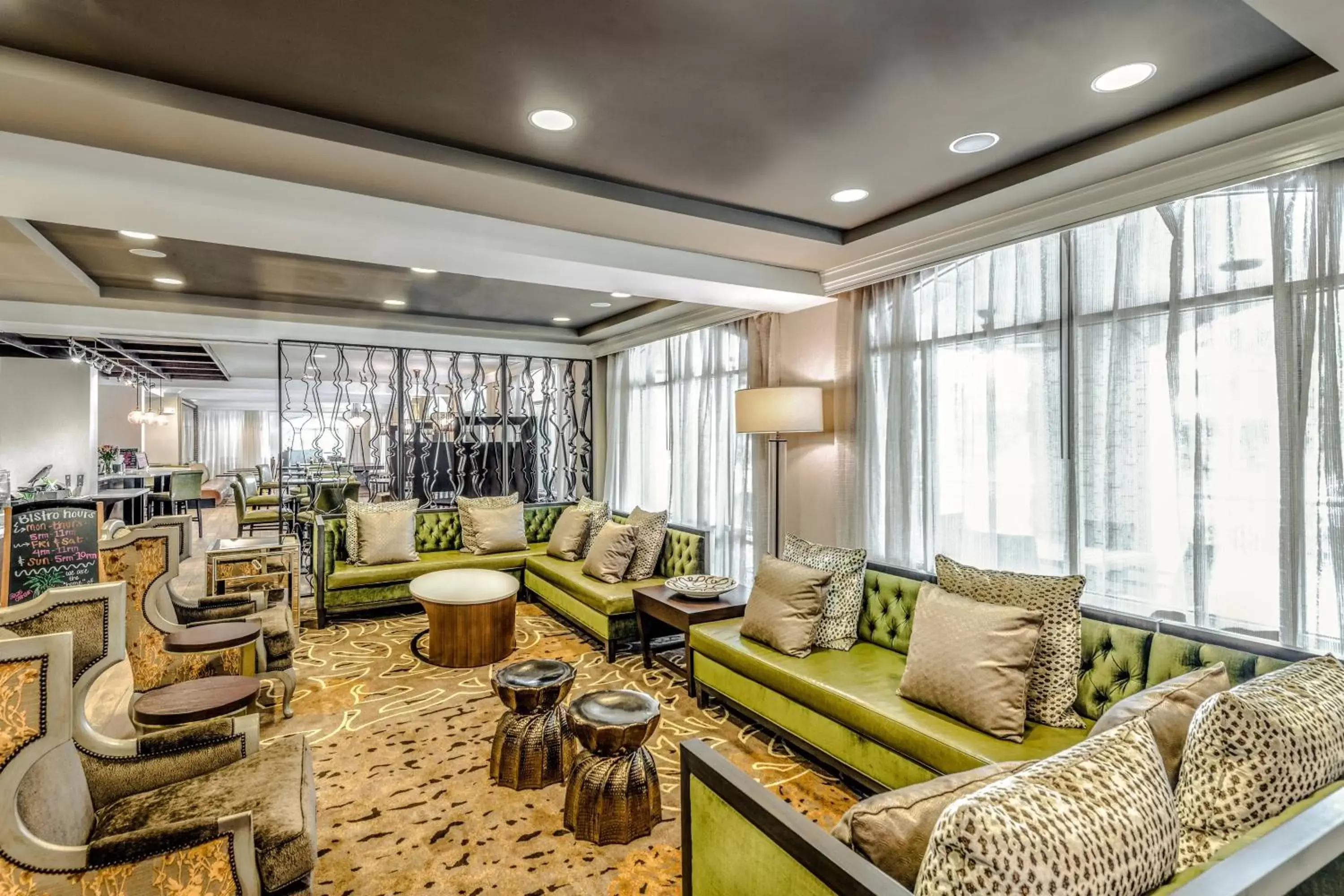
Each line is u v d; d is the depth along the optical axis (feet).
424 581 14.15
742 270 12.30
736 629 11.11
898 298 11.94
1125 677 7.30
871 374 12.53
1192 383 8.18
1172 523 8.41
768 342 15.14
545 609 17.74
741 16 5.66
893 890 3.18
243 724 6.38
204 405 52.44
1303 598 7.25
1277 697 4.20
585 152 8.36
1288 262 7.38
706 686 10.93
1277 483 7.55
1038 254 9.92
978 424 10.80
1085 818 3.14
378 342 19.27
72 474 22.65
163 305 16.03
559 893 6.59
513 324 21.17
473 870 6.91
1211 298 8.04
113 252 12.46
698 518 17.54
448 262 10.59
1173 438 8.36
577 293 16.51
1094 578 9.17
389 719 10.63
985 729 7.12
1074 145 8.19
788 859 3.83
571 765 8.83
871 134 7.91
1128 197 8.54
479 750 9.55
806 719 8.79
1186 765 4.19
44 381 22.30
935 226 10.50
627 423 21.31
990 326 10.52
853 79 6.69
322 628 15.88
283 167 8.07
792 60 6.35
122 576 9.45
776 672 9.25
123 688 12.09
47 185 7.33
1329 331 7.09
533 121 7.53
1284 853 2.98
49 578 11.50
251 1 5.38
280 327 17.94
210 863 4.62
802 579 10.05
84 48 6.03
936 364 11.46
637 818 7.47
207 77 6.56
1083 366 9.29
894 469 12.05
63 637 4.38
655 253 11.35
